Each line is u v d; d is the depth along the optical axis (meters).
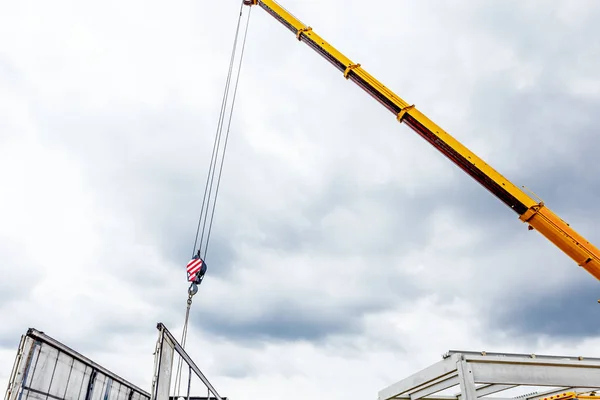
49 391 7.12
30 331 6.59
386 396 8.77
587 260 13.11
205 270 13.74
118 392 10.42
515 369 6.48
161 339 6.06
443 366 6.78
